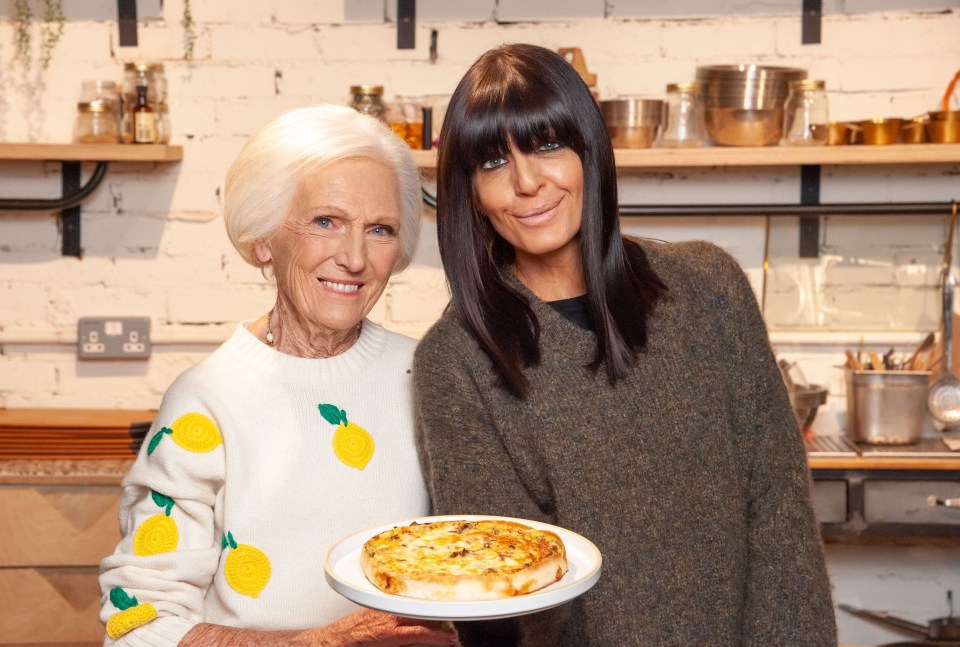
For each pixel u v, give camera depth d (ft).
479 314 4.12
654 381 4.04
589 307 4.14
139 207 9.27
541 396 4.03
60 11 9.09
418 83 9.18
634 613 3.90
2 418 8.54
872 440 8.30
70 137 9.19
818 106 8.27
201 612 3.98
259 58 9.18
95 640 7.86
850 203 9.03
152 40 9.15
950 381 8.60
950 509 7.72
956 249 9.17
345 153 3.97
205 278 9.35
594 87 8.55
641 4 9.06
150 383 9.39
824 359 9.29
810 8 8.98
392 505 4.19
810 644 3.98
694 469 4.01
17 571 7.79
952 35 8.95
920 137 8.35
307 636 3.75
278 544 4.02
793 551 4.09
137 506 4.11
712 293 4.25
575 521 3.97
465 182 4.07
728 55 9.07
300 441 4.13
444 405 4.05
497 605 2.73
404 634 3.65
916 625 9.17
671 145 8.50
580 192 3.98
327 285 4.09
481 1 9.10
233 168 4.13
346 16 9.15
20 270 9.29
